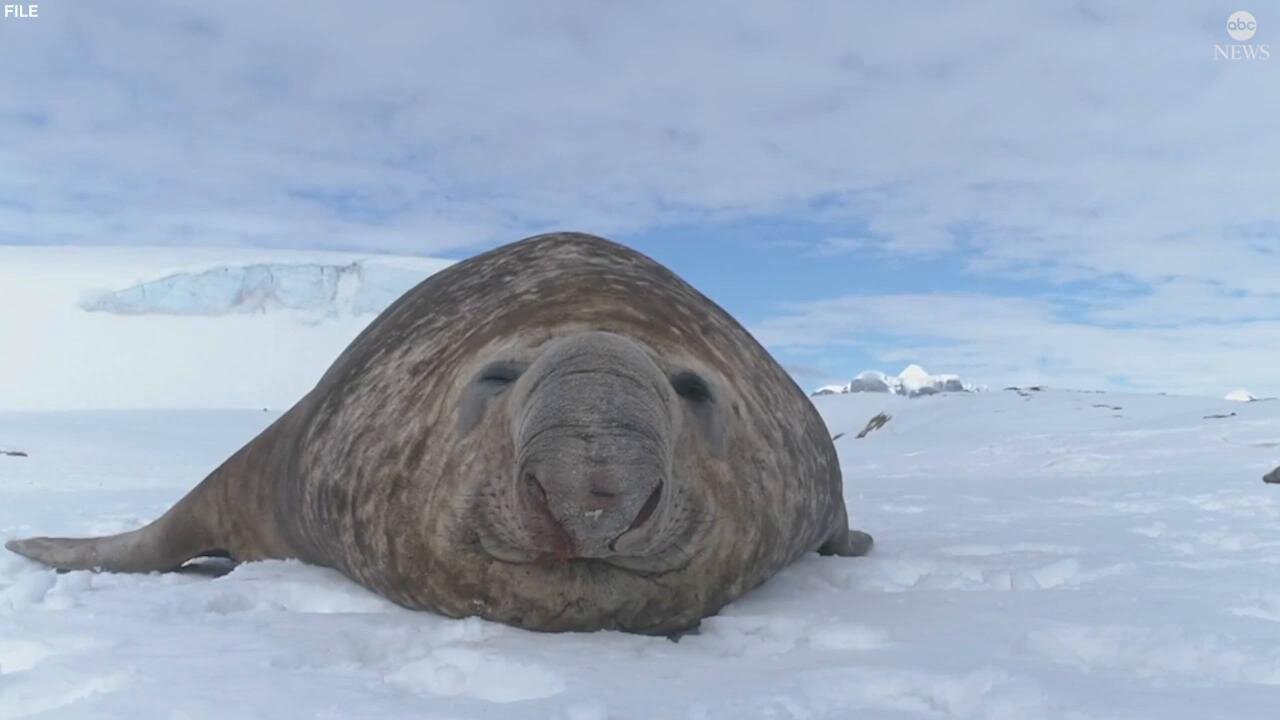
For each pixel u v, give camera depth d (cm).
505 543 353
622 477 304
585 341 336
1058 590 430
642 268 488
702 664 310
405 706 259
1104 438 2244
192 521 533
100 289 7475
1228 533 658
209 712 252
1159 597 405
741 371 446
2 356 6944
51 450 2406
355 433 427
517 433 332
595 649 329
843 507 541
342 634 342
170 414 4000
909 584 472
